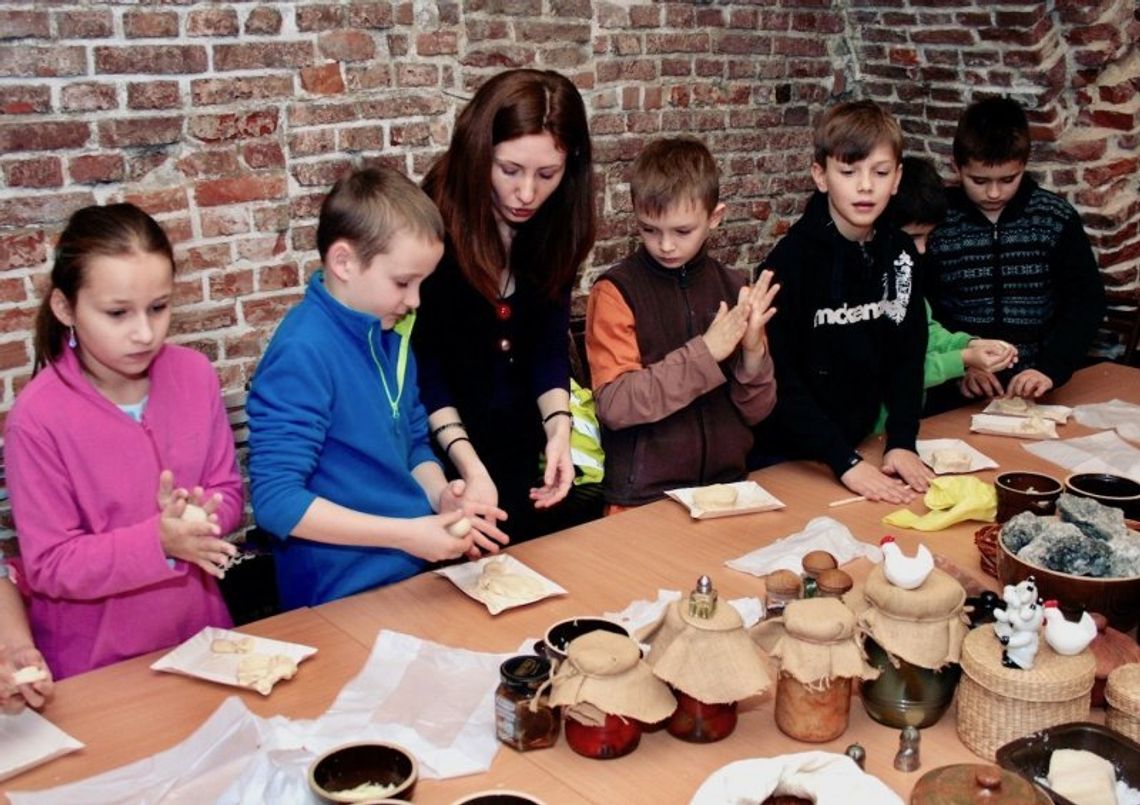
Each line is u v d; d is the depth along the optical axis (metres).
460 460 2.14
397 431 2.00
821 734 1.42
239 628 1.70
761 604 1.75
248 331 3.11
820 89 4.33
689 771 1.37
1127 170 4.02
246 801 1.29
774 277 2.57
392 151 3.25
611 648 1.39
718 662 1.38
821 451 2.36
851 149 2.45
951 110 4.20
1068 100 4.01
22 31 2.59
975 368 2.90
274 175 3.05
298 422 1.82
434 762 1.37
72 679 1.57
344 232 1.82
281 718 1.45
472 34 3.33
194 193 2.93
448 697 1.52
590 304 2.48
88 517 1.81
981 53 3.99
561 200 2.23
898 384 2.58
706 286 2.51
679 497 2.16
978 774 1.22
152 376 1.90
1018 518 1.69
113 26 2.70
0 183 2.64
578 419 3.02
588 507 2.90
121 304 1.70
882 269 2.59
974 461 2.41
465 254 2.15
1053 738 1.34
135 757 1.40
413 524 1.76
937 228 3.34
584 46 3.62
